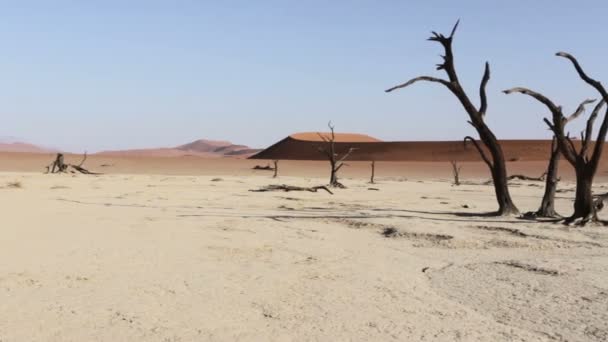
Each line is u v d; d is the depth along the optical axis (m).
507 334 5.85
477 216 17.56
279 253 10.52
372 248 11.33
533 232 13.34
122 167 78.06
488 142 17.70
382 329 5.95
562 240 12.41
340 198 26.91
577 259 10.23
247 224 14.83
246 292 7.43
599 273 8.87
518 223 15.27
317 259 9.97
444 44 17.47
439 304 7.02
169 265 9.15
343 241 12.20
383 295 7.41
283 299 7.10
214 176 56.53
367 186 41.12
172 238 12.12
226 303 6.87
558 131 15.62
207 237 12.37
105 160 92.06
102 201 22.28
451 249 11.34
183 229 13.66
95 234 12.56
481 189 39.62
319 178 58.44
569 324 6.20
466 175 73.62
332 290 7.63
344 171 81.94
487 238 12.37
